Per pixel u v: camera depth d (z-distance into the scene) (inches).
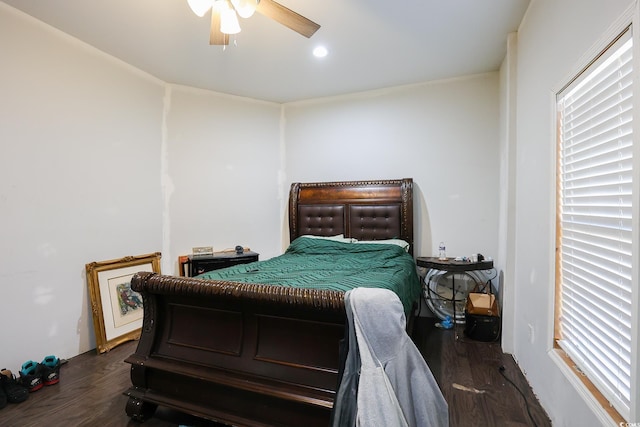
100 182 114.5
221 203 153.7
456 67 130.5
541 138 79.1
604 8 51.0
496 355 104.0
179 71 131.8
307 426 61.1
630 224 46.2
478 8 91.6
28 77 93.8
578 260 62.2
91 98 111.4
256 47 113.3
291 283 76.2
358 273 93.3
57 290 101.1
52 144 100.0
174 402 70.7
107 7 90.2
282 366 65.2
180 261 142.3
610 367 50.9
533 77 85.9
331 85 147.3
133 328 119.0
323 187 154.6
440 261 126.3
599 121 55.1
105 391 84.5
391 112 150.5
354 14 94.4
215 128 152.7
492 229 135.3
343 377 53.5
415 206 147.1
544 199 76.5
